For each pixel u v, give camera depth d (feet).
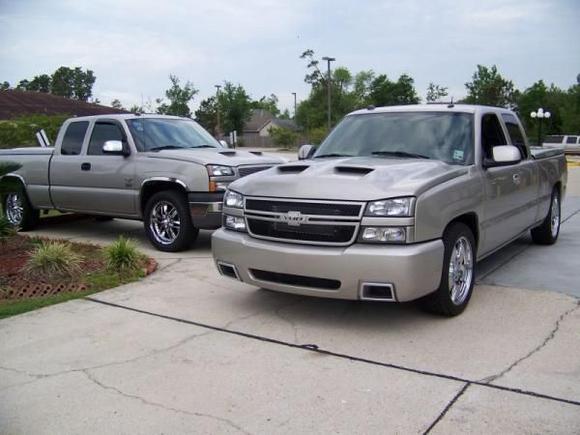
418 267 14.92
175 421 11.59
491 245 19.88
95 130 29.66
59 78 251.39
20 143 65.87
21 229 33.45
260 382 13.15
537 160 24.49
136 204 27.48
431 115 20.43
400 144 19.63
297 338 15.72
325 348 14.99
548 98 205.16
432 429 11.02
